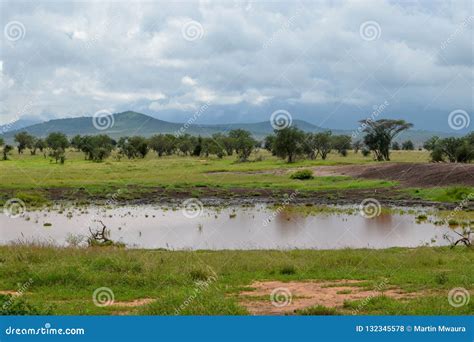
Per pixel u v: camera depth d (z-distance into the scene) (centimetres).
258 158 12300
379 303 1311
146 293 1481
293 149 11025
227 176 8469
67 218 4247
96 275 1636
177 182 7562
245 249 2728
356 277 1733
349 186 6869
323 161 10869
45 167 10212
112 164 11031
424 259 2086
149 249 2500
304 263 1962
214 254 2248
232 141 13862
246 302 1366
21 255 1914
